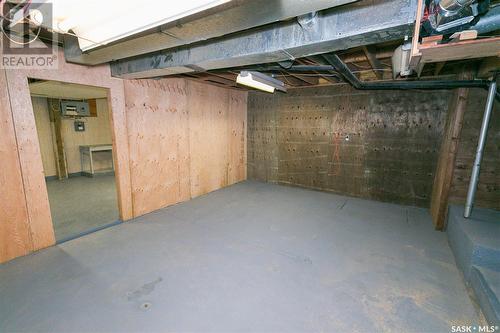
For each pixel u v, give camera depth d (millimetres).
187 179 4176
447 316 1707
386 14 1302
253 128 5488
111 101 2938
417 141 3865
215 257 2428
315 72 3344
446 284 2043
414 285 2033
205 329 1600
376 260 2400
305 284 2045
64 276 2094
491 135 2816
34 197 2424
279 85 3721
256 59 1960
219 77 3697
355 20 1393
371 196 4328
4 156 2207
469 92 2846
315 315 1723
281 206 3941
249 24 1378
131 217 3346
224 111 4840
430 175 3828
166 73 2646
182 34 1556
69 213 3539
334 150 4594
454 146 2914
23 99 2262
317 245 2688
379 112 4105
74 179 5680
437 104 3662
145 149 3422
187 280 2072
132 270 2195
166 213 3570
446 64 2910
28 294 1875
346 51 2377
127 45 1783
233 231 3016
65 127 5703
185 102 3947
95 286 1978
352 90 4301
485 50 1243
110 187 4996
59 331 1566
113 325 1615
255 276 2141
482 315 1708
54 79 2402
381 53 2541
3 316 1669
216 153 4762
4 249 2273
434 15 1140
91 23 1319
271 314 1728
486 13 1151
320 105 4633
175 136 3846
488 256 1938
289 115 4992
